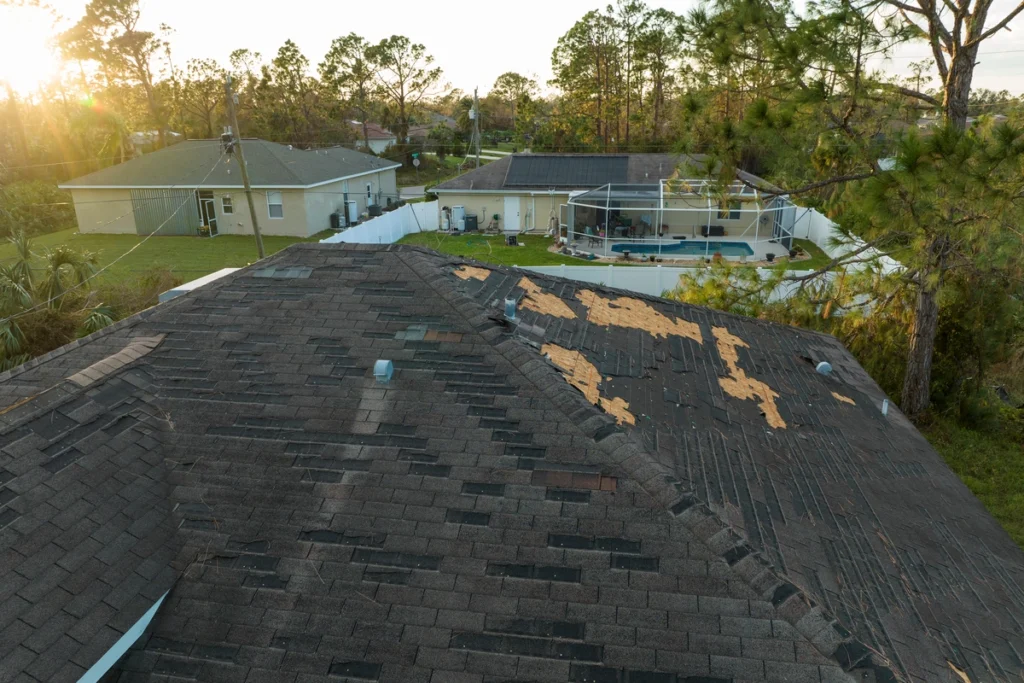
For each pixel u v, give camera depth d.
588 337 8.34
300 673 4.44
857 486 7.12
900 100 13.80
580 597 4.68
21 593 4.54
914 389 17.45
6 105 47.06
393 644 4.52
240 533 5.29
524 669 4.34
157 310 7.78
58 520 5.13
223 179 36.44
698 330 10.09
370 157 49.56
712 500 5.67
